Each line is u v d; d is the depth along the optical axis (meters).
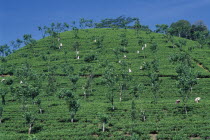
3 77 92.50
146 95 71.50
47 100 70.38
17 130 51.06
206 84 76.38
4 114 58.59
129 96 71.75
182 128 48.62
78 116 56.72
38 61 105.75
